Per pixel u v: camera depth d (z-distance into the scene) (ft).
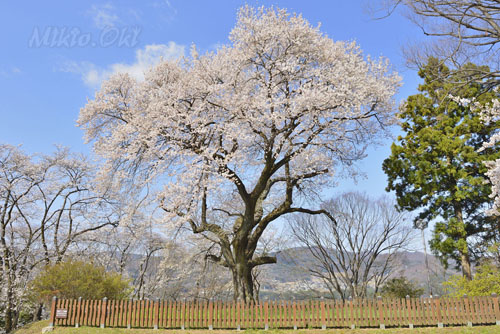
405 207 74.33
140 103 57.67
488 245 67.92
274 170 51.90
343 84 49.24
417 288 78.02
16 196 71.92
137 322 42.55
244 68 55.11
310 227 89.61
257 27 50.93
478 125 66.28
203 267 84.07
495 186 41.45
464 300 40.34
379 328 39.65
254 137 51.90
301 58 54.34
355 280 83.51
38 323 55.62
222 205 71.36
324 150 58.18
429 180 70.38
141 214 73.46
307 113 49.57
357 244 86.43
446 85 41.81
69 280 50.24
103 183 56.85
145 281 97.71
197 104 54.34
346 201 89.35
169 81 57.98
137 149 51.39
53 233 77.46
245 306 41.65
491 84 37.83
